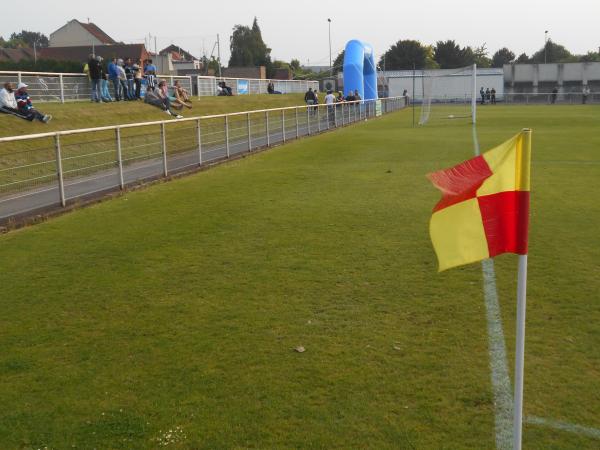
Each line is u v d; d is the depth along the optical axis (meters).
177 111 28.50
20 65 38.94
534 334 5.06
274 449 3.53
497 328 5.17
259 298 6.07
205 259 7.52
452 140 23.73
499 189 3.12
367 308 5.73
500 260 7.15
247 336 5.14
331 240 8.30
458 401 4.02
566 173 14.21
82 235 8.98
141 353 4.87
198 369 4.56
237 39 111.38
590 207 10.16
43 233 9.16
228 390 4.23
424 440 3.59
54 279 6.86
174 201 11.63
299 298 6.04
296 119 25.69
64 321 5.60
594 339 4.95
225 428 3.75
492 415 3.84
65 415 3.96
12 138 9.63
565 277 6.50
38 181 11.54
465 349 4.79
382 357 4.68
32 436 3.72
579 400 4.01
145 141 15.41
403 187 12.57
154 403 4.08
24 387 4.35
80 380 4.44
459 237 3.17
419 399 4.05
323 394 4.14
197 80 39.47
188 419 3.87
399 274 6.73
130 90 26.95
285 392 4.18
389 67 100.75
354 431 3.69
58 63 40.00
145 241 8.52
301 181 13.75
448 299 5.91
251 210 10.52
